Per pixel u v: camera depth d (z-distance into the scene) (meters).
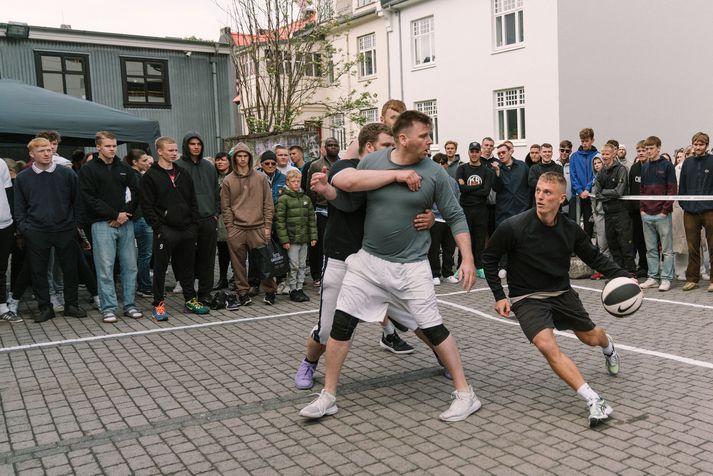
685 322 6.57
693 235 8.30
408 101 23.83
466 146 21.56
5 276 7.45
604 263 4.48
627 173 8.86
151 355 5.86
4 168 7.46
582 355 5.44
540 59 18.64
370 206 4.09
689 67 21.12
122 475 3.45
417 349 5.84
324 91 27.58
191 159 7.87
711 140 21.86
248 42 19.59
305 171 9.43
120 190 7.34
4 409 4.51
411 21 23.36
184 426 4.12
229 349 6.02
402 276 4.09
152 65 21.98
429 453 3.61
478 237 9.67
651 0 19.97
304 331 6.68
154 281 7.30
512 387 4.70
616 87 19.39
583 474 3.29
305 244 8.36
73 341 6.40
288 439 3.87
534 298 4.29
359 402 4.48
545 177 4.10
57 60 20.34
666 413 4.09
